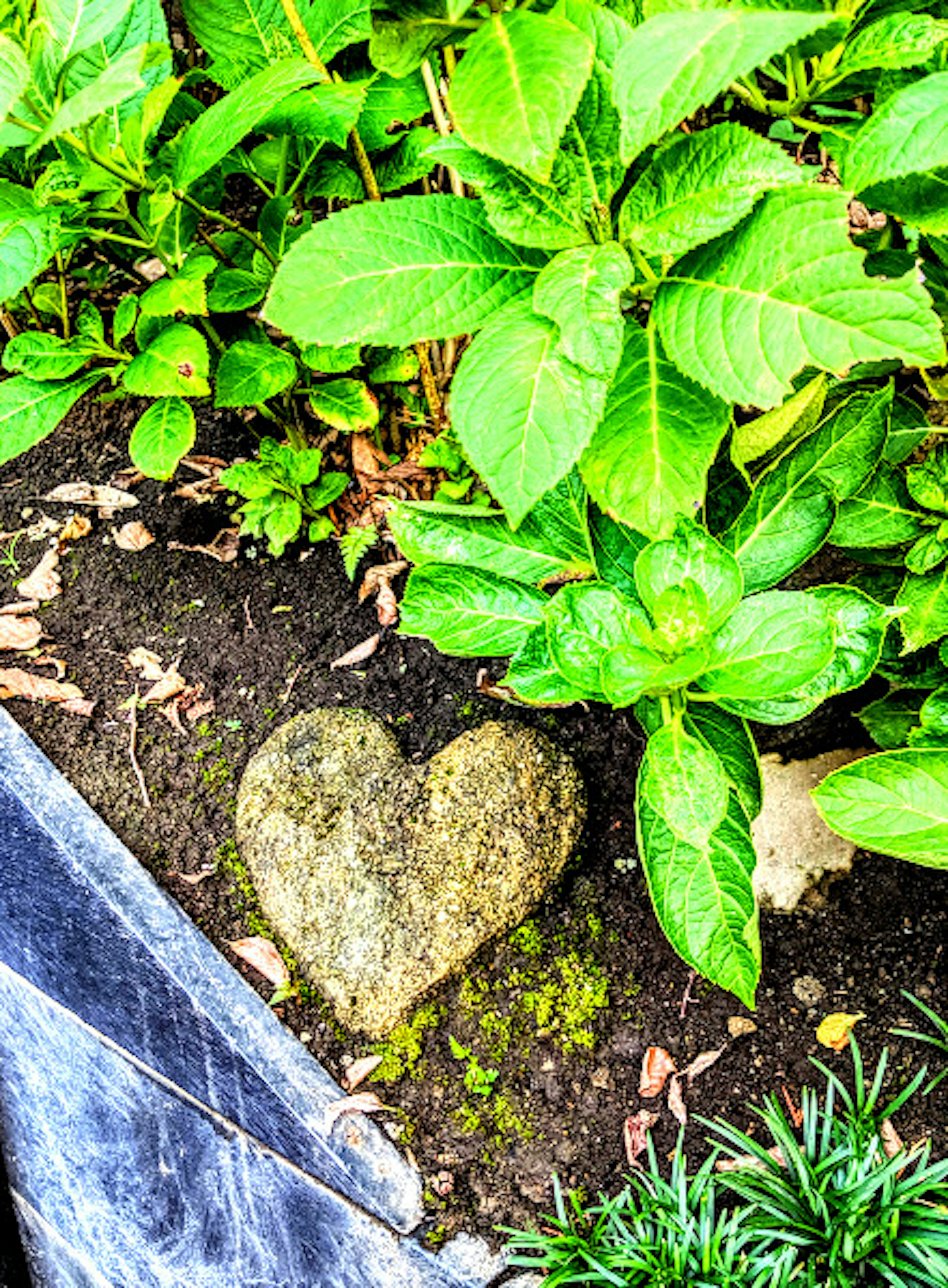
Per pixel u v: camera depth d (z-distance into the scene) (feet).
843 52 1.95
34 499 3.28
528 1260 2.36
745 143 1.75
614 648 2.01
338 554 3.08
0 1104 3.34
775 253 1.75
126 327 2.62
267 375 2.64
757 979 2.11
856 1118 2.38
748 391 1.76
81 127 2.31
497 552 2.27
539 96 1.67
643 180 1.83
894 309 1.67
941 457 2.31
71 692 2.97
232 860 2.75
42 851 2.80
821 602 1.96
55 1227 3.31
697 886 2.12
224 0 2.57
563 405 1.80
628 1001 2.59
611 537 2.27
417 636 2.79
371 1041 2.57
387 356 2.87
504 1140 2.49
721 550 1.98
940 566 2.33
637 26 2.00
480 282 1.90
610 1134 2.49
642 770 2.06
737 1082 2.51
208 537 3.15
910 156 1.76
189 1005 2.59
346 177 2.68
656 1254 2.32
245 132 2.19
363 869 2.64
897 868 2.66
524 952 2.64
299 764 2.77
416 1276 2.42
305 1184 2.54
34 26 2.21
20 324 3.42
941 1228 2.25
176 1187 2.87
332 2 2.50
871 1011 2.54
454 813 2.66
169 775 2.86
